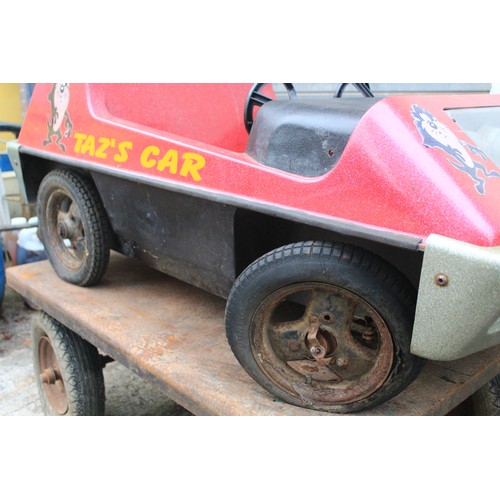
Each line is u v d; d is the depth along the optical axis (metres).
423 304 1.32
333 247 1.43
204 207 1.84
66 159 2.29
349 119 1.50
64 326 2.38
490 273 1.21
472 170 1.41
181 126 2.39
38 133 2.52
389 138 1.39
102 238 2.30
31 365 3.27
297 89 3.90
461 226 1.28
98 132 2.15
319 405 1.57
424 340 1.34
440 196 1.31
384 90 3.68
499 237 1.28
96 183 2.25
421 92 3.63
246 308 1.56
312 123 1.58
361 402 1.52
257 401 1.62
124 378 3.17
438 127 1.48
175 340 1.96
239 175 1.66
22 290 2.57
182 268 2.07
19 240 3.94
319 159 1.53
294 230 1.78
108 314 2.16
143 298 2.32
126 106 2.29
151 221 2.08
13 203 4.80
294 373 1.61
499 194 1.40
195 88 2.46
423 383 1.67
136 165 1.98
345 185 1.43
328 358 1.55
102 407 2.44
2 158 4.98
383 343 1.45
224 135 2.50
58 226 2.51
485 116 1.73
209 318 2.13
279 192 1.55
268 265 1.50
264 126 1.73
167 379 1.74
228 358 1.84
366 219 1.39
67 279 2.49
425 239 1.31
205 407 1.63
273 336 1.62
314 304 1.54
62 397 2.56
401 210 1.34
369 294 1.40
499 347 1.88
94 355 2.40
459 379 1.69
